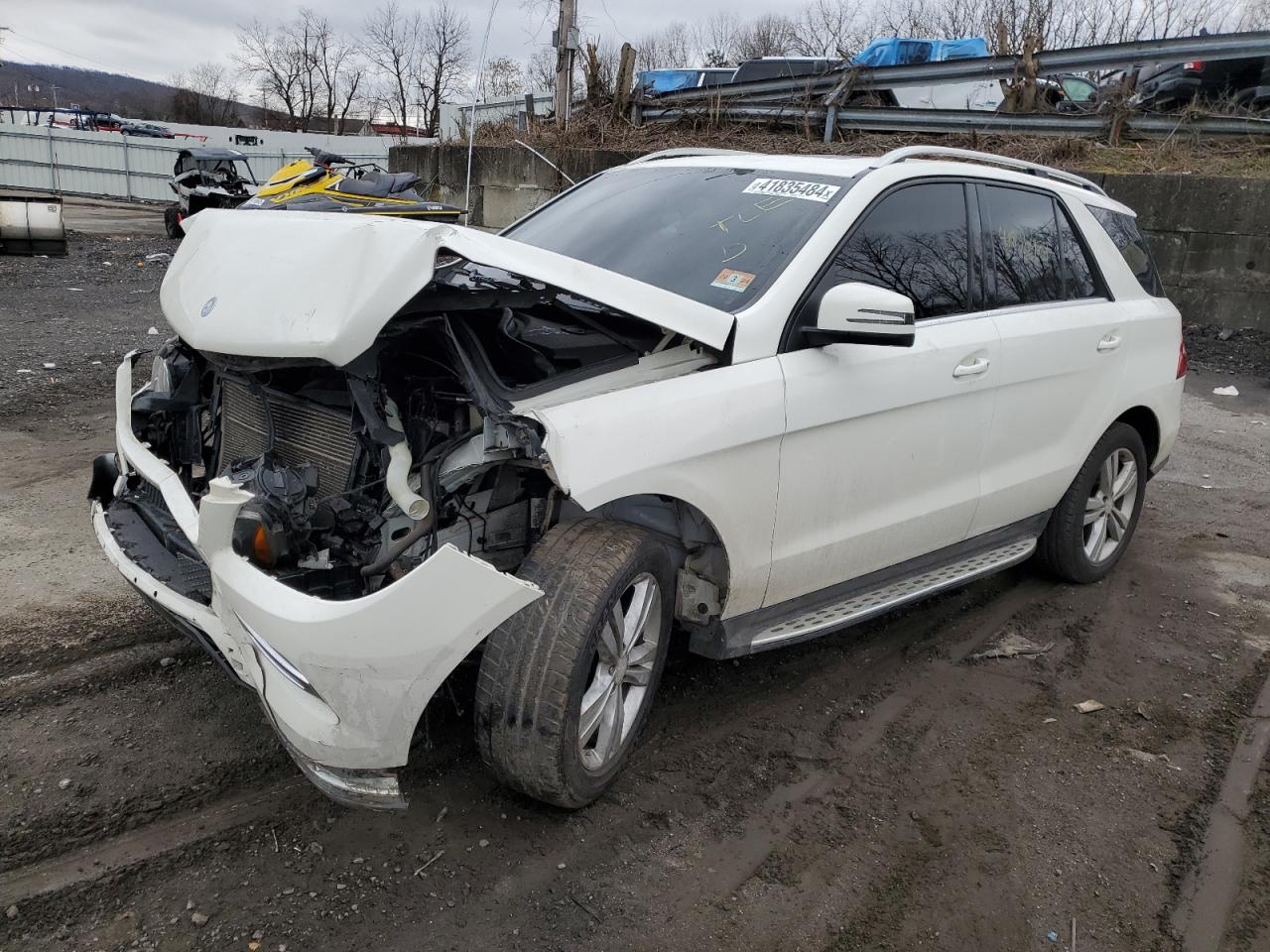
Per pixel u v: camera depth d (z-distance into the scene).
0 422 6.45
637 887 2.63
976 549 4.23
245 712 3.29
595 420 2.62
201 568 2.92
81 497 5.19
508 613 2.41
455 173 16.62
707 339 2.95
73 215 25.12
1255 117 12.48
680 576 3.17
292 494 2.68
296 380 3.01
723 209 3.67
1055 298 4.35
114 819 2.73
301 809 2.84
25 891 2.46
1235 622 4.54
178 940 2.35
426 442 2.76
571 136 15.51
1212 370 10.26
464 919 2.47
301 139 32.31
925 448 3.64
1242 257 11.38
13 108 43.41
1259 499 6.39
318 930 2.40
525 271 2.64
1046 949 2.51
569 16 15.29
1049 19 20.70
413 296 2.52
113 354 8.68
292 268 2.69
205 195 19.58
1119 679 3.96
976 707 3.69
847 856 2.81
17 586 4.07
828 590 3.57
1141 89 14.16
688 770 3.17
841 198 3.48
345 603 2.34
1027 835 2.95
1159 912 2.66
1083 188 4.80
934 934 2.54
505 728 2.62
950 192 3.88
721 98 15.23
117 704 3.30
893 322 2.97
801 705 3.62
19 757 2.98
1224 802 3.15
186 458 3.52
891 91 14.92
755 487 3.06
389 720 2.39
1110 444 4.66
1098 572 4.89
